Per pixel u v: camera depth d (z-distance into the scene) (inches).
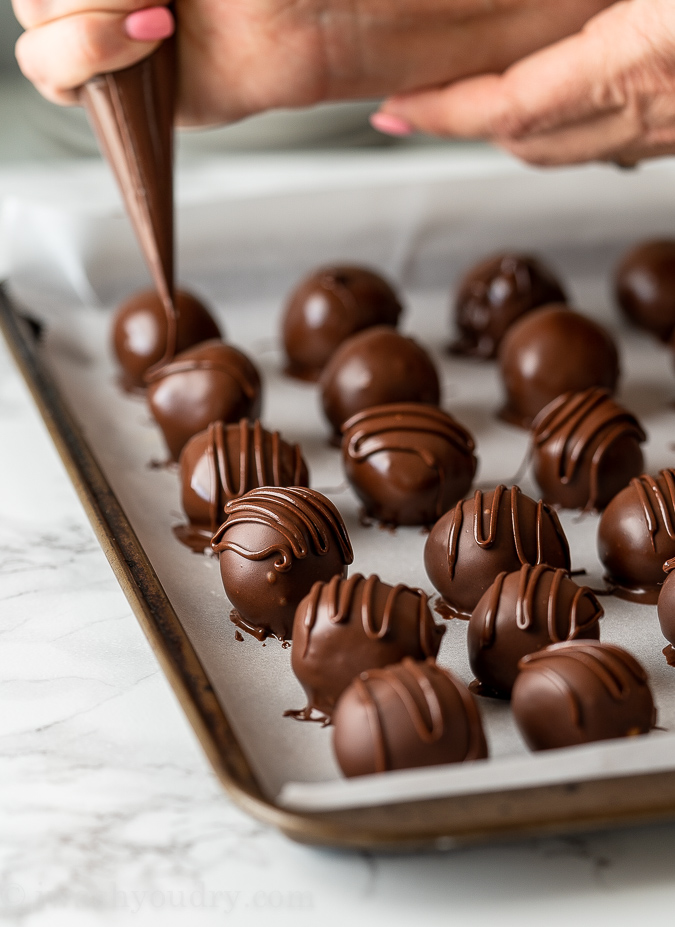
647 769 15.8
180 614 19.0
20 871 15.8
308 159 33.3
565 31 22.4
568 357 23.2
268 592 18.3
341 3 21.5
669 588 18.1
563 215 28.5
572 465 21.1
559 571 17.8
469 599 18.9
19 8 20.4
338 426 22.9
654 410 24.0
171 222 21.0
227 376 22.0
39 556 20.1
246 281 27.8
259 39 21.6
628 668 16.7
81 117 33.1
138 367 24.2
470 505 19.1
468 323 26.1
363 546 20.6
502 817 15.4
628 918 15.6
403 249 28.3
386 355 22.5
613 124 21.7
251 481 20.1
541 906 15.7
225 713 16.4
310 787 15.5
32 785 16.7
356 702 16.2
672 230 28.9
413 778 15.5
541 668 16.7
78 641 18.5
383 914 15.6
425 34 22.1
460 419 24.0
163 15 20.0
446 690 16.2
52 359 25.3
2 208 28.2
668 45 20.4
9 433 23.0
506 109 21.9
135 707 17.6
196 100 22.3
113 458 22.5
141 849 16.1
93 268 26.8
